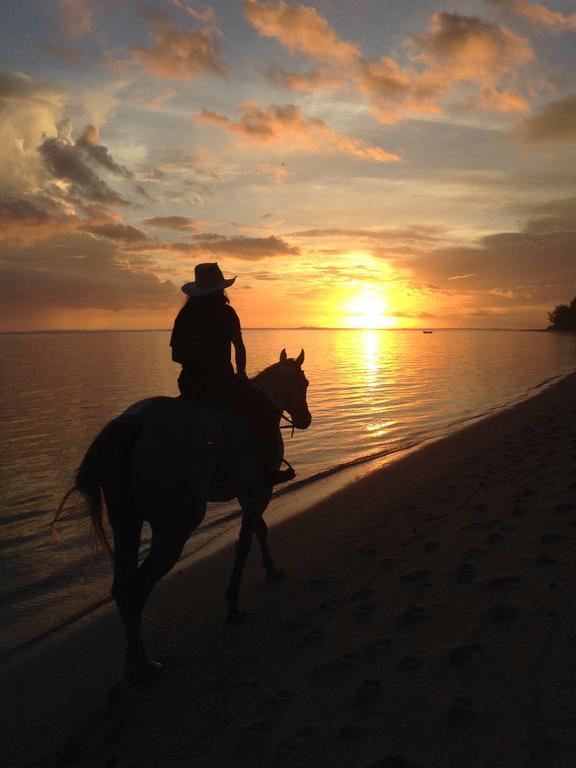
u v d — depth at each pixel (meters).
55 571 6.68
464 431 13.84
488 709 3.18
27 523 8.47
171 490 4.13
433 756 2.89
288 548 6.82
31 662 4.60
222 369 4.80
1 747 3.54
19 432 15.75
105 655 4.66
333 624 4.63
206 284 4.89
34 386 27.72
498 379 29.22
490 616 4.27
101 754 3.36
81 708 3.92
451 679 3.53
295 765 3.00
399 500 8.37
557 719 3.00
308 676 3.88
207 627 4.96
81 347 89.94
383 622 4.52
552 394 20.11
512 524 6.33
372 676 3.72
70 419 17.88
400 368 37.31
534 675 3.42
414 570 5.51
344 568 5.95
